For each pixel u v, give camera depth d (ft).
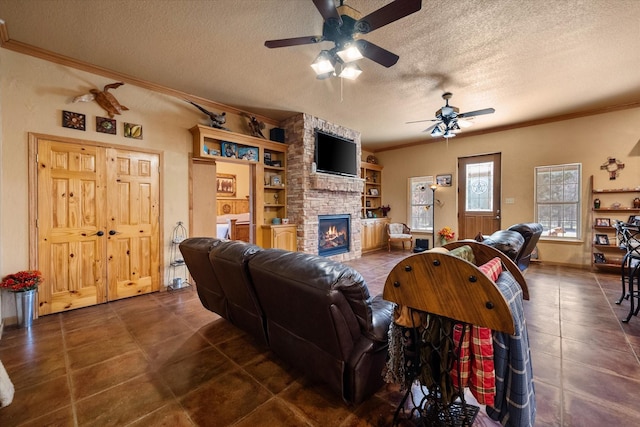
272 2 7.32
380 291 12.34
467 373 3.73
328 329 4.63
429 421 4.35
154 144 12.23
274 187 16.66
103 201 10.86
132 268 11.66
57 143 9.86
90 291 10.57
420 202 23.48
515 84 12.23
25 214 9.27
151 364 6.63
